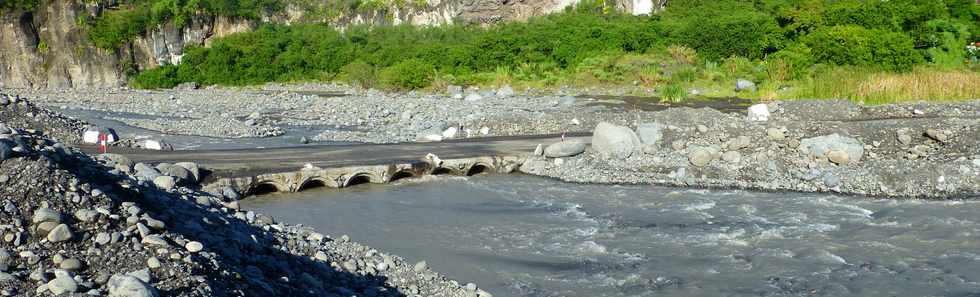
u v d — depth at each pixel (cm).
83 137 2638
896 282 1493
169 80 6781
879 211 2027
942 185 2214
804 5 5547
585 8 7212
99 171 1229
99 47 7450
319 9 7931
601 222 1934
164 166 2034
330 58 6675
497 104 4238
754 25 5303
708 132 2630
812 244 1736
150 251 963
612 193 2269
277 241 1298
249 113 4097
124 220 1035
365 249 1433
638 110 3897
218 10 7650
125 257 947
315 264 1247
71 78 7506
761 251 1686
